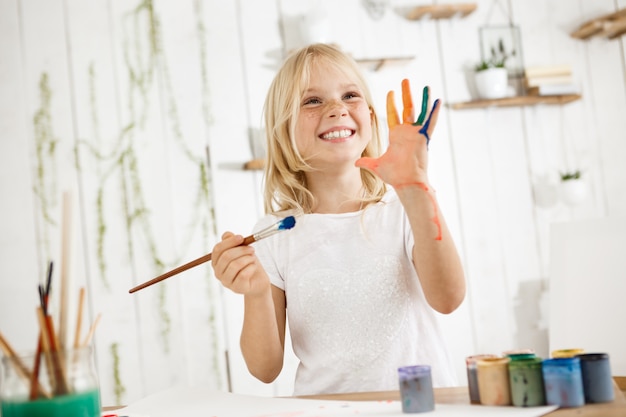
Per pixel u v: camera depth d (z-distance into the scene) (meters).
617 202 2.68
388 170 0.93
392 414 0.74
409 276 1.20
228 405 0.87
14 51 2.37
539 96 2.57
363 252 1.20
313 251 1.23
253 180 2.47
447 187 2.57
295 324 1.20
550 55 2.67
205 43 2.47
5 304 2.30
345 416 0.75
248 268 0.94
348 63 1.32
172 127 2.44
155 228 2.41
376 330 1.15
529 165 2.63
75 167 2.38
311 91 1.28
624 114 2.70
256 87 2.49
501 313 2.56
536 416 0.68
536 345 2.57
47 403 0.62
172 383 2.37
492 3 2.65
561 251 1.21
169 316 2.39
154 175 2.42
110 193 2.39
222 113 2.47
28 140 2.36
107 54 2.42
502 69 2.54
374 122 1.39
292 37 2.52
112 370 2.34
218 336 2.41
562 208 2.64
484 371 0.75
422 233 0.95
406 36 2.58
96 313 2.34
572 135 2.67
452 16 2.60
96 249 2.37
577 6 2.71
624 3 2.71
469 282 2.56
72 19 2.41
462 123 2.60
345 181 1.29
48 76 2.38
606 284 1.14
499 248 2.58
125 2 2.44
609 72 2.71
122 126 2.41
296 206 1.32
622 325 1.10
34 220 2.34
